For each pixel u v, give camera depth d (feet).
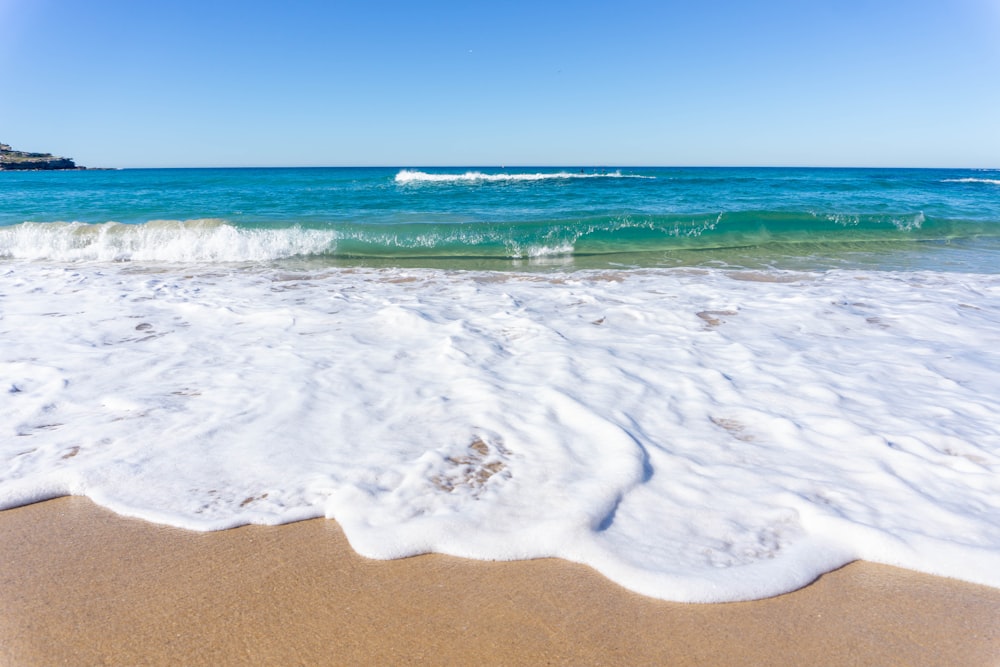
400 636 5.35
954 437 8.93
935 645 5.28
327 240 30.63
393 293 19.65
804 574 6.07
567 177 111.96
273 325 15.37
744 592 5.84
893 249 30.99
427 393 10.71
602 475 7.73
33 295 18.84
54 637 5.33
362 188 76.79
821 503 7.22
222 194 66.13
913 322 15.74
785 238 34.17
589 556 6.36
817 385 11.11
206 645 5.24
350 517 7.01
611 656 5.13
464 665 5.03
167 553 6.52
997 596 5.88
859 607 5.73
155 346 13.56
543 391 10.62
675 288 20.40
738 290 20.06
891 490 7.50
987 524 6.79
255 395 10.58
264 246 29.35
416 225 32.78
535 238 32.35
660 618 5.58
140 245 29.19
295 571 6.24
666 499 7.33
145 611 5.67
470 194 64.34
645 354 13.00
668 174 146.20
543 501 7.26
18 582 6.07
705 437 9.00
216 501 7.41
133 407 10.07
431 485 7.63
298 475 7.94
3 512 7.30
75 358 12.64
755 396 10.64
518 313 16.63
